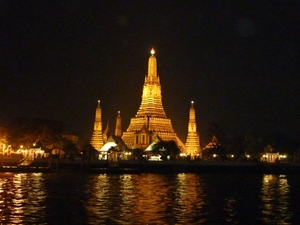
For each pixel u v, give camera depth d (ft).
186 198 246.68
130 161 529.04
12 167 453.99
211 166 515.91
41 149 542.16
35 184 317.83
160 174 479.00
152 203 223.51
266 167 523.70
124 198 241.76
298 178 439.63
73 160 521.24
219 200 240.12
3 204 215.51
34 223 170.71
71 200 231.50
